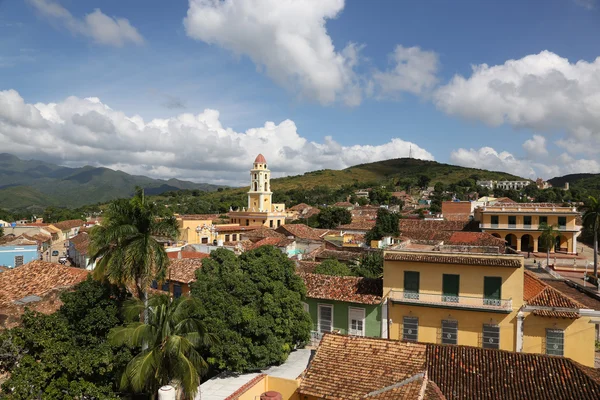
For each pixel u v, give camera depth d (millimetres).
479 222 74688
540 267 53750
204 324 19766
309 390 17625
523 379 16969
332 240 56031
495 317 24281
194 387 17047
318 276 29297
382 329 26031
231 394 18750
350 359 19141
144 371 16750
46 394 15914
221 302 21141
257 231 62625
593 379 16406
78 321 19469
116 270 19844
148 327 17859
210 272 24188
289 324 22016
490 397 16328
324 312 27641
